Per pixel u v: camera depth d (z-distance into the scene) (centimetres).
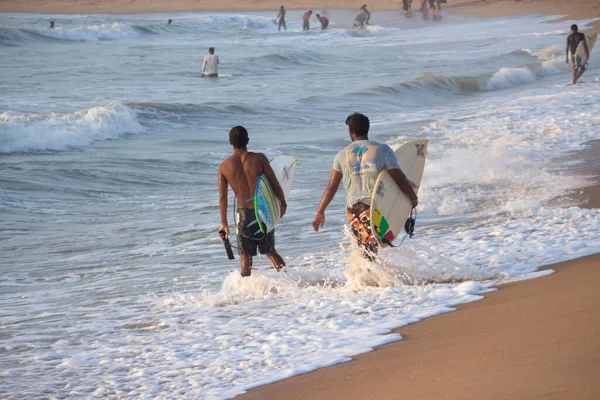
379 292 2353
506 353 1506
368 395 1418
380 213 2420
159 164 5666
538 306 1862
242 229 2627
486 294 2144
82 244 3625
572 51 9456
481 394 1295
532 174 4453
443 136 6359
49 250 3525
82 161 5659
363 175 2453
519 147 5394
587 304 1784
